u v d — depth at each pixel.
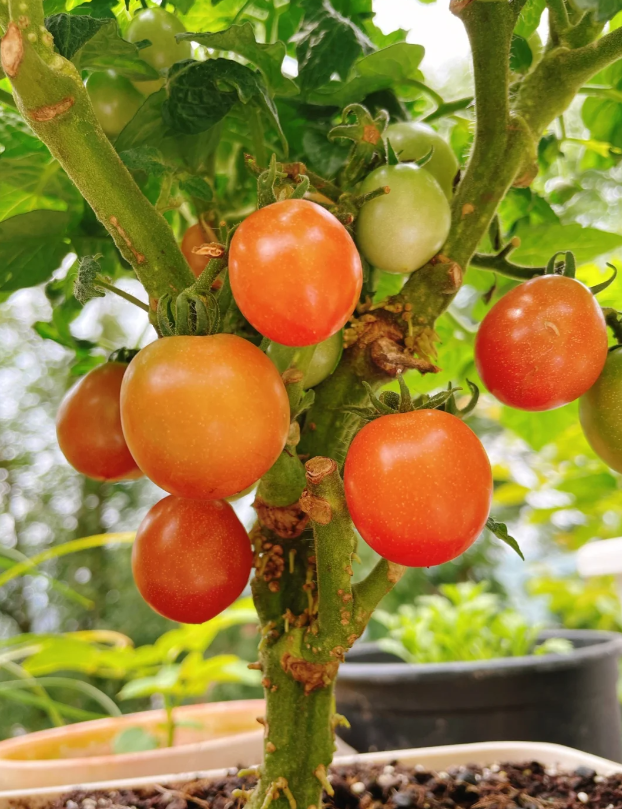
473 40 0.20
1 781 0.30
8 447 0.75
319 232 0.14
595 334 0.19
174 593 0.19
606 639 0.47
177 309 0.15
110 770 0.30
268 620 0.20
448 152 0.23
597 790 0.26
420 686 0.37
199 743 0.32
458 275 0.21
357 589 0.18
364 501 0.16
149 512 0.20
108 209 0.17
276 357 0.17
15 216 0.23
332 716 0.20
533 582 0.79
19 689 0.64
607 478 0.62
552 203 0.32
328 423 0.20
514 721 0.36
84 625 0.74
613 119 0.29
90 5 0.22
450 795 0.26
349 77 0.23
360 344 0.20
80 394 0.22
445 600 0.68
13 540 0.73
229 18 0.27
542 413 0.36
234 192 0.27
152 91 0.24
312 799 0.20
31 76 0.15
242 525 0.20
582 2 0.15
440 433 0.16
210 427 0.14
